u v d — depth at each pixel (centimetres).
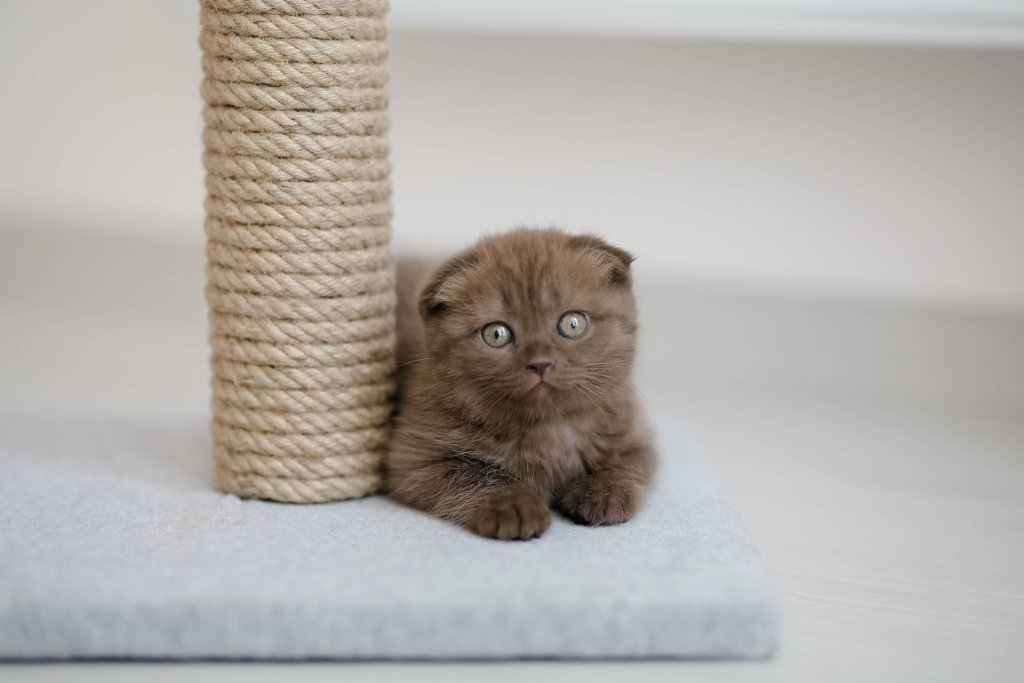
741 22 114
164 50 126
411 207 126
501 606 67
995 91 112
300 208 78
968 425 106
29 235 137
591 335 76
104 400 107
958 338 117
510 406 77
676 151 120
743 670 68
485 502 75
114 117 130
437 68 121
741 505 89
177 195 132
